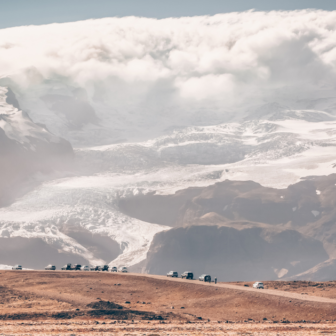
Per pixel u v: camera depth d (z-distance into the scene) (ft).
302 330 593.83
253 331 587.68
